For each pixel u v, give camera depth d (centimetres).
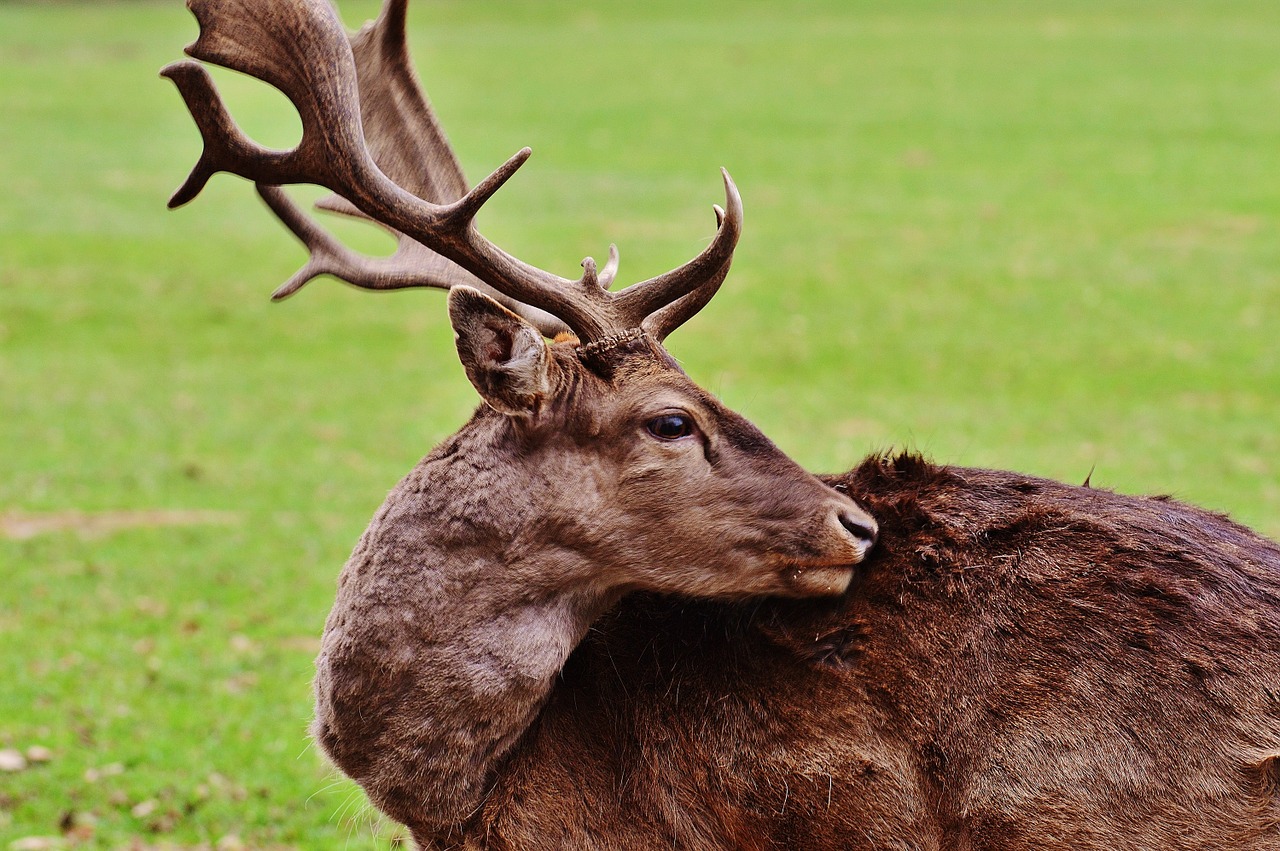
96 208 4044
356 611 737
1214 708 688
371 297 3216
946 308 3052
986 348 2750
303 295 3216
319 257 877
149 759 1221
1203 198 4134
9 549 1725
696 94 6400
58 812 1126
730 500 747
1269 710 686
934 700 724
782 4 10744
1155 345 2745
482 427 754
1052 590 729
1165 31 8350
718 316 2989
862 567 771
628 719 763
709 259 771
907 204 4156
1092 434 2209
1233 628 704
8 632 1484
